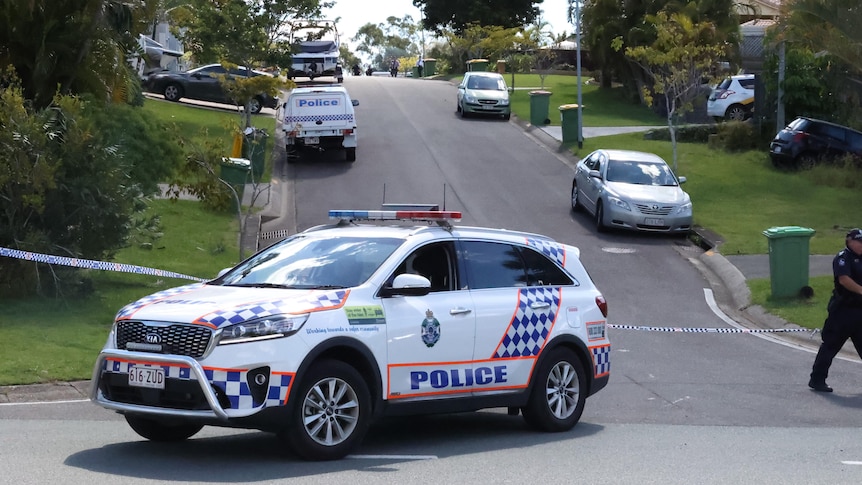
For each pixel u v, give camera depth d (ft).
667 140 125.29
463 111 144.56
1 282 48.96
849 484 24.23
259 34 125.59
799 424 34.14
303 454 24.90
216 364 23.54
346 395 25.49
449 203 92.73
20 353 38.86
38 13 60.85
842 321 39.63
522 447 28.50
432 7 248.32
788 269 61.62
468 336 28.30
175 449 26.91
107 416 32.09
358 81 198.39
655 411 36.19
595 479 24.18
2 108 48.24
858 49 95.86
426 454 27.04
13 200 48.85
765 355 48.98
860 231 39.45
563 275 31.99
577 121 121.19
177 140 65.62
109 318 47.37
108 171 51.37
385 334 26.27
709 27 105.29
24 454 25.36
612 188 83.30
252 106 128.47
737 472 25.39
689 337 53.67
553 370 30.96
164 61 162.09
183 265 62.18
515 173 107.45
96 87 64.23
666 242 81.76
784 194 97.25
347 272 27.20
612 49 158.51
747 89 131.85
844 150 105.70
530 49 212.43
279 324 24.25
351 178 102.83
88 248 51.34
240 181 83.61
